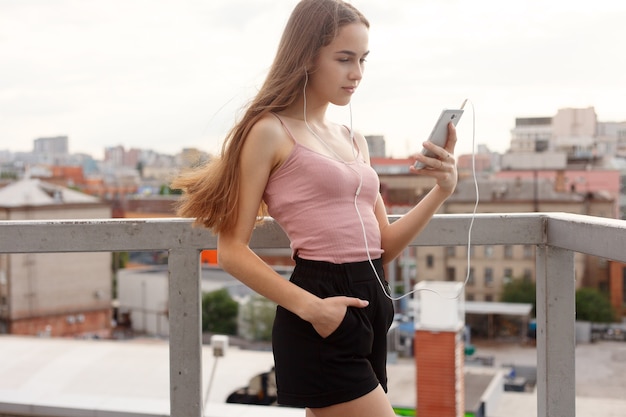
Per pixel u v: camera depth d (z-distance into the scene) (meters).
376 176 1.39
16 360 17.62
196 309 1.63
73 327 71.94
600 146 68.81
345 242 1.30
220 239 1.33
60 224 1.63
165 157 96.75
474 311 61.97
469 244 1.61
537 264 1.63
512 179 68.88
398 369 28.52
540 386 1.64
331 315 1.24
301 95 1.37
